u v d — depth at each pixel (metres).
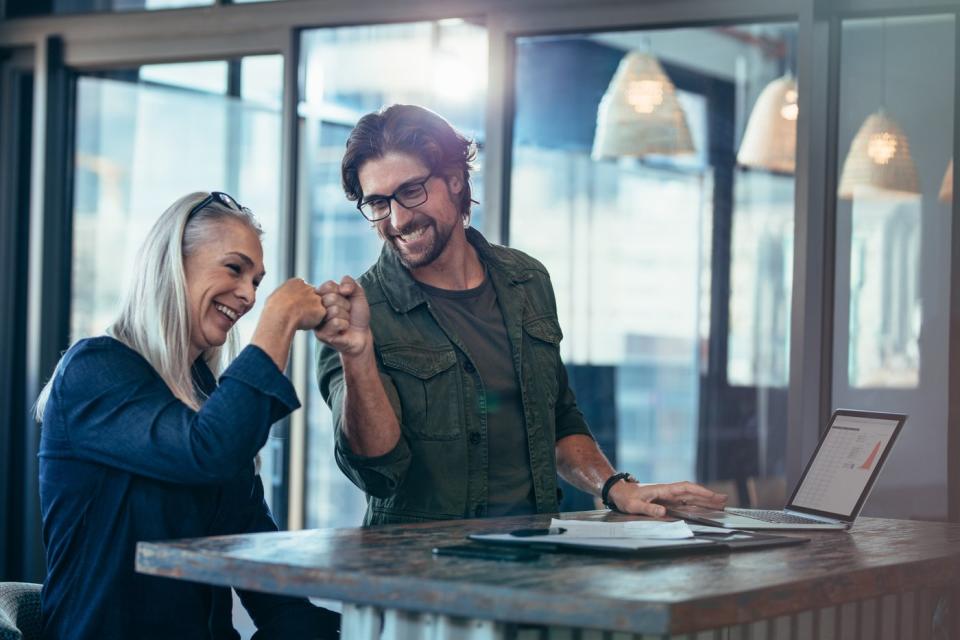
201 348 2.12
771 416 4.43
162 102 4.19
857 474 2.30
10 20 4.27
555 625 1.48
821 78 3.46
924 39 3.50
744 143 4.22
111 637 1.91
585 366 4.55
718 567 1.61
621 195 4.46
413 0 3.81
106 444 1.90
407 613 1.53
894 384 3.53
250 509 2.19
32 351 4.21
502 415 2.36
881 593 1.70
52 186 4.24
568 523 1.93
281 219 3.96
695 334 4.53
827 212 3.54
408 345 2.31
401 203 2.24
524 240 4.00
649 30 3.68
